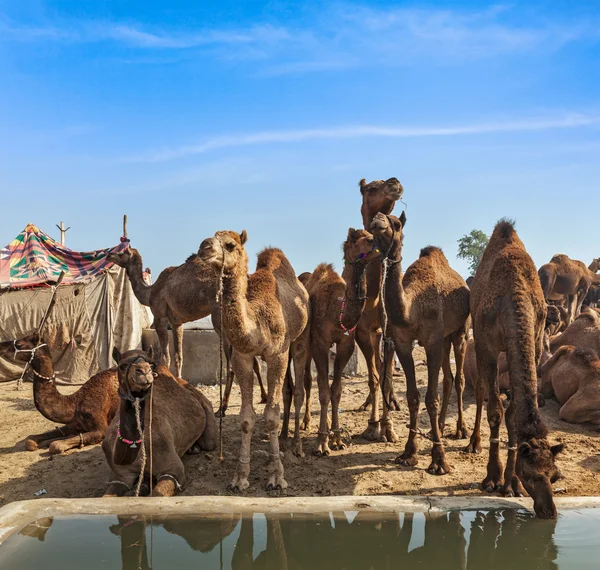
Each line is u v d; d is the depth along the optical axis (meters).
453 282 7.71
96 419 8.46
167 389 7.44
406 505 4.91
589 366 9.66
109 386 8.75
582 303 24.11
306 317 7.30
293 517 4.75
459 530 4.59
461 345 8.42
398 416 10.04
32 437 8.49
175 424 7.00
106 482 6.86
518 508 4.99
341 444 8.06
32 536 4.35
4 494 6.70
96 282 14.59
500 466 6.28
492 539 4.44
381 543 4.38
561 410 9.65
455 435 8.69
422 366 14.70
